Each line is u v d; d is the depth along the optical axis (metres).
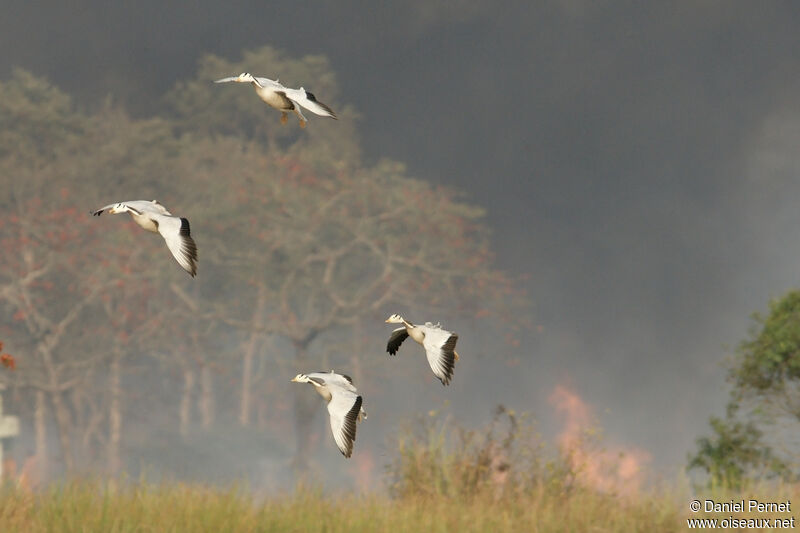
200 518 18.48
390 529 19.17
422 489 23.23
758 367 30.94
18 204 87.81
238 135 119.25
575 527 19.97
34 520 18.11
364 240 91.50
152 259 87.25
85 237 87.56
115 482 20.39
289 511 19.66
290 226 90.69
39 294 86.12
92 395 90.25
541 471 23.64
